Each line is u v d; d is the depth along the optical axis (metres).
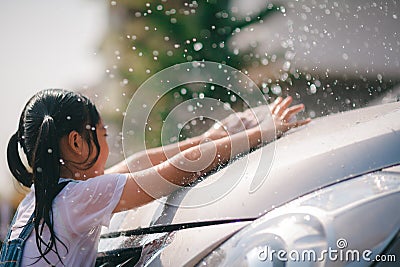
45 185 2.21
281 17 4.79
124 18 5.42
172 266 1.88
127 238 2.14
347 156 1.91
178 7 5.45
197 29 5.43
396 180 1.80
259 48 4.85
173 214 2.06
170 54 5.30
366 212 1.73
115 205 2.19
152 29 5.38
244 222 1.86
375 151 1.91
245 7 5.20
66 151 2.29
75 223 2.17
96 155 2.36
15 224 2.29
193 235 1.92
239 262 1.76
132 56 5.21
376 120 2.07
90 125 2.34
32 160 2.27
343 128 2.07
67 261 2.15
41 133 2.25
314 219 1.75
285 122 2.34
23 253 2.17
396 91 3.02
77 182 2.24
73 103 2.32
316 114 2.91
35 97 2.34
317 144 2.01
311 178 1.88
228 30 5.27
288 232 1.76
